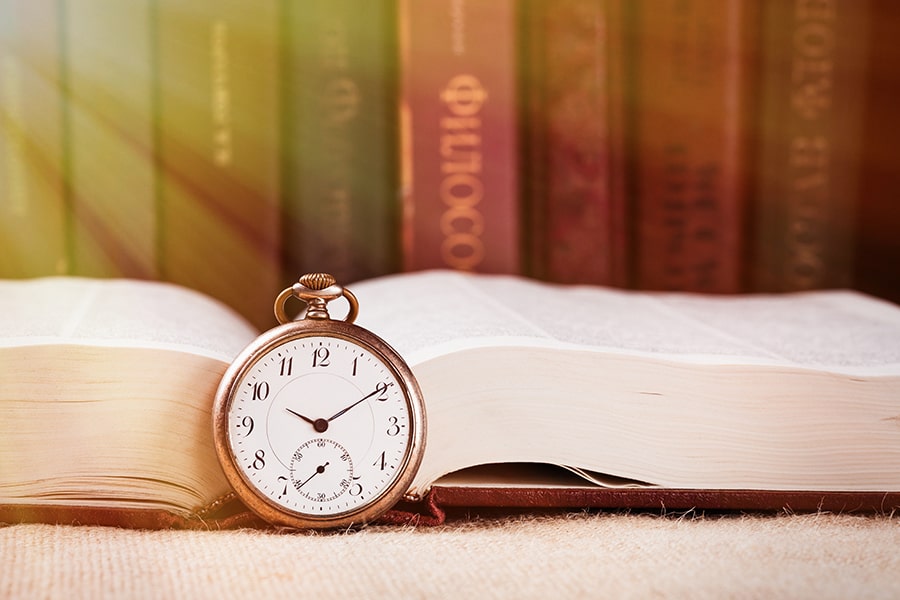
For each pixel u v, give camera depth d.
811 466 0.46
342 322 0.45
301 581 0.40
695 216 0.59
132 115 0.58
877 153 0.60
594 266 0.59
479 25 0.58
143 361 0.44
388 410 0.44
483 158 0.58
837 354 0.48
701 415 0.45
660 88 0.59
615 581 0.40
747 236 0.60
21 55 0.57
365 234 0.58
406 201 0.58
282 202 0.58
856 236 0.60
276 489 0.44
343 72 0.58
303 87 0.58
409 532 0.44
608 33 0.59
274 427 0.44
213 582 0.40
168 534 0.44
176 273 0.58
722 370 0.46
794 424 0.46
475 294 0.52
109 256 0.58
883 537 0.43
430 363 0.45
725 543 0.43
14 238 0.58
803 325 0.51
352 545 0.43
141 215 0.58
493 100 0.58
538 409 0.45
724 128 0.59
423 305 0.50
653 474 0.45
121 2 0.57
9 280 0.57
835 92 0.60
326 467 0.44
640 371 0.45
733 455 0.46
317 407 0.44
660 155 0.59
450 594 0.39
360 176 0.58
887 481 0.46
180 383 0.44
